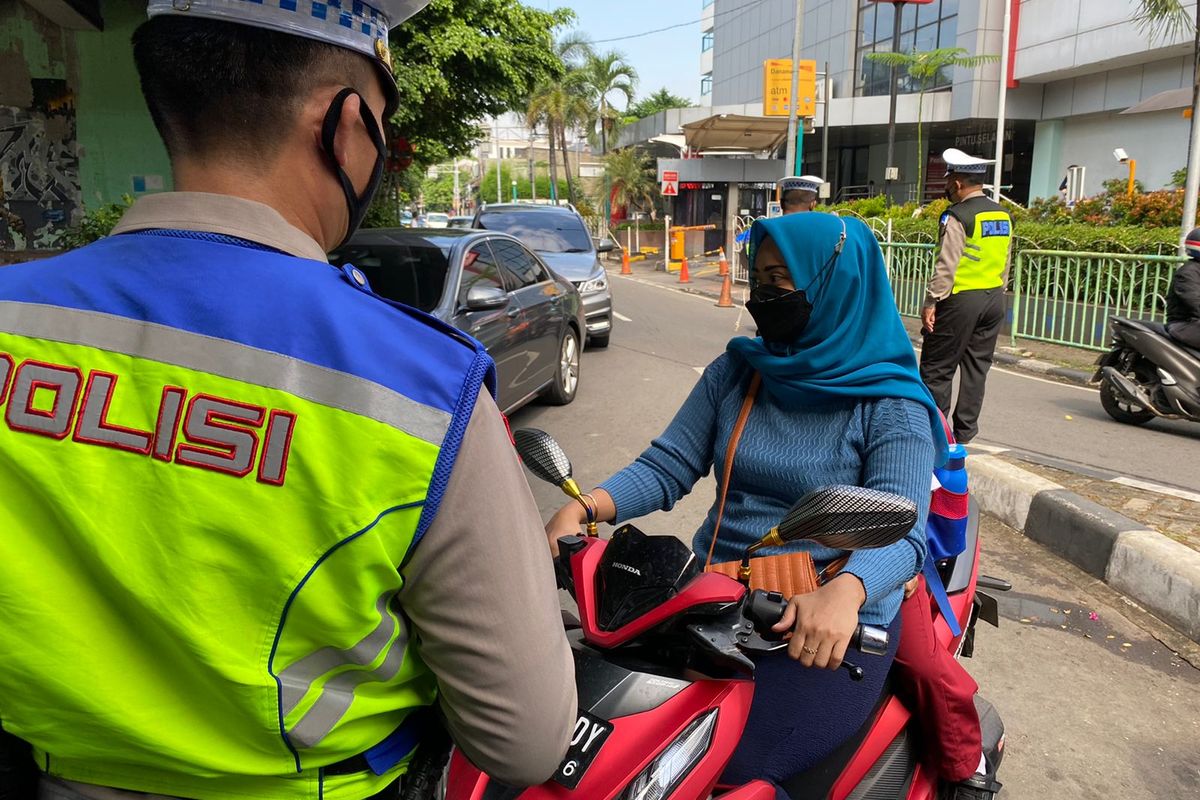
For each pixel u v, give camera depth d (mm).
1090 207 15781
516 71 11930
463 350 902
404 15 1047
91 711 860
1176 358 6172
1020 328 10484
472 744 965
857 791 1936
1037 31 21016
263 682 850
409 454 831
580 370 8602
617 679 1483
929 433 1919
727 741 1498
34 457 839
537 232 10898
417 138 13086
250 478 824
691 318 13469
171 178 982
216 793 921
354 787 975
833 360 1937
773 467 1998
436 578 879
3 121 8289
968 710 2061
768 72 18000
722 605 1480
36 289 900
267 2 909
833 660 1507
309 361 844
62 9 7598
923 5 23938
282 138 951
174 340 852
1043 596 3803
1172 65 18406
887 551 1735
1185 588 3490
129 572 828
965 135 26094
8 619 837
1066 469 5176
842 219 1947
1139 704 3008
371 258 5844
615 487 2102
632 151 37250
